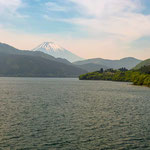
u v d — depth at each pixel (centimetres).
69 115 6353
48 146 3772
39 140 4069
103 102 9525
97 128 4912
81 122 5475
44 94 13388
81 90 17262
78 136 4322
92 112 6881
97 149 3662
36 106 8119
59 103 9062
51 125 5150
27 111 6988
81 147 3741
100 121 5603
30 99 10538
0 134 4400
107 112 6906
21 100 10100
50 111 7012
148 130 4769
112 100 10331
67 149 3647
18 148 3669
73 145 3828
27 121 5534
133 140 4112
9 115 6291
